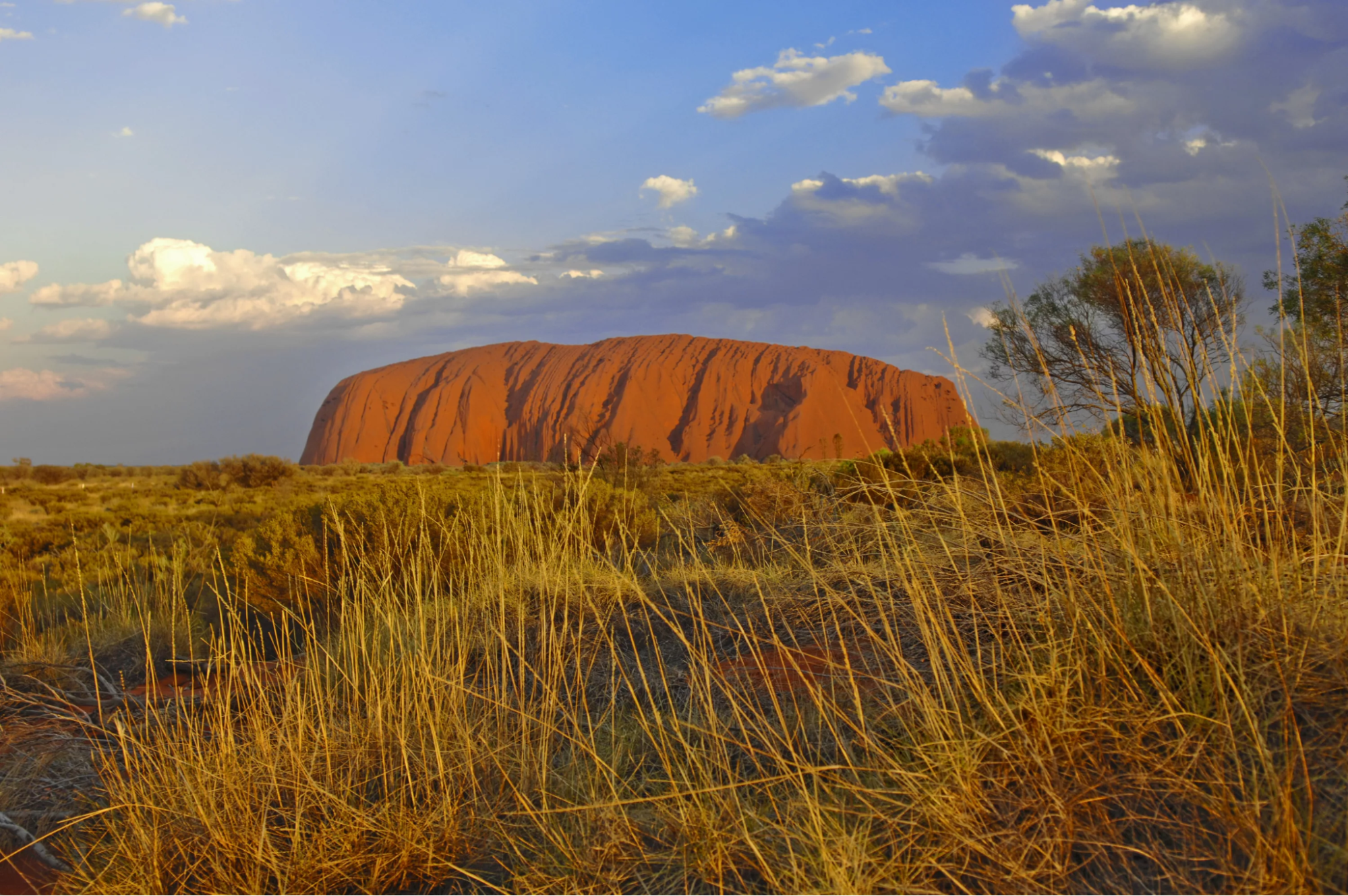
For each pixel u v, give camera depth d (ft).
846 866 7.03
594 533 25.70
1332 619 9.09
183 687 17.80
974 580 12.41
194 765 10.48
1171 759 7.55
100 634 22.15
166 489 110.01
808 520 19.67
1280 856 6.02
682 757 10.30
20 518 74.18
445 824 9.30
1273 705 7.81
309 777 9.95
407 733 11.73
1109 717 8.24
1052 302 39.73
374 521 23.91
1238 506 9.82
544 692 12.13
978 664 10.20
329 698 13.35
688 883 7.85
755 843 7.57
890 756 8.72
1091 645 9.43
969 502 14.37
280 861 9.05
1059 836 6.81
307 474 154.81
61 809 11.59
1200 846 6.68
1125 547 9.82
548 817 9.20
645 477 50.01
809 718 10.30
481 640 15.90
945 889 6.98
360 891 8.68
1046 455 14.83
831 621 13.50
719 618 15.20
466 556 20.26
